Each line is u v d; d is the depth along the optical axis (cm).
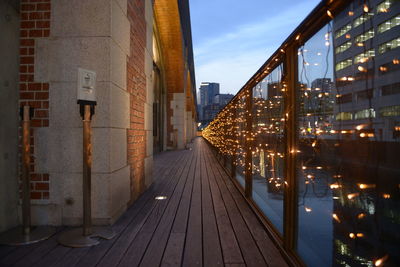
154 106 1210
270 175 296
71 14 290
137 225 290
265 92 306
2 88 268
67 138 288
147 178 479
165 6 1039
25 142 254
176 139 1545
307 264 186
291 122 212
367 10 124
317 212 281
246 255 221
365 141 126
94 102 256
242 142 464
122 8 329
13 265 203
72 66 289
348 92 138
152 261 210
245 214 330
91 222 269
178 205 371
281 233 247
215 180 565
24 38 290
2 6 269
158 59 1262
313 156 176
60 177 287
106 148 287
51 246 237
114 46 301
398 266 146
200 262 210
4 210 266
